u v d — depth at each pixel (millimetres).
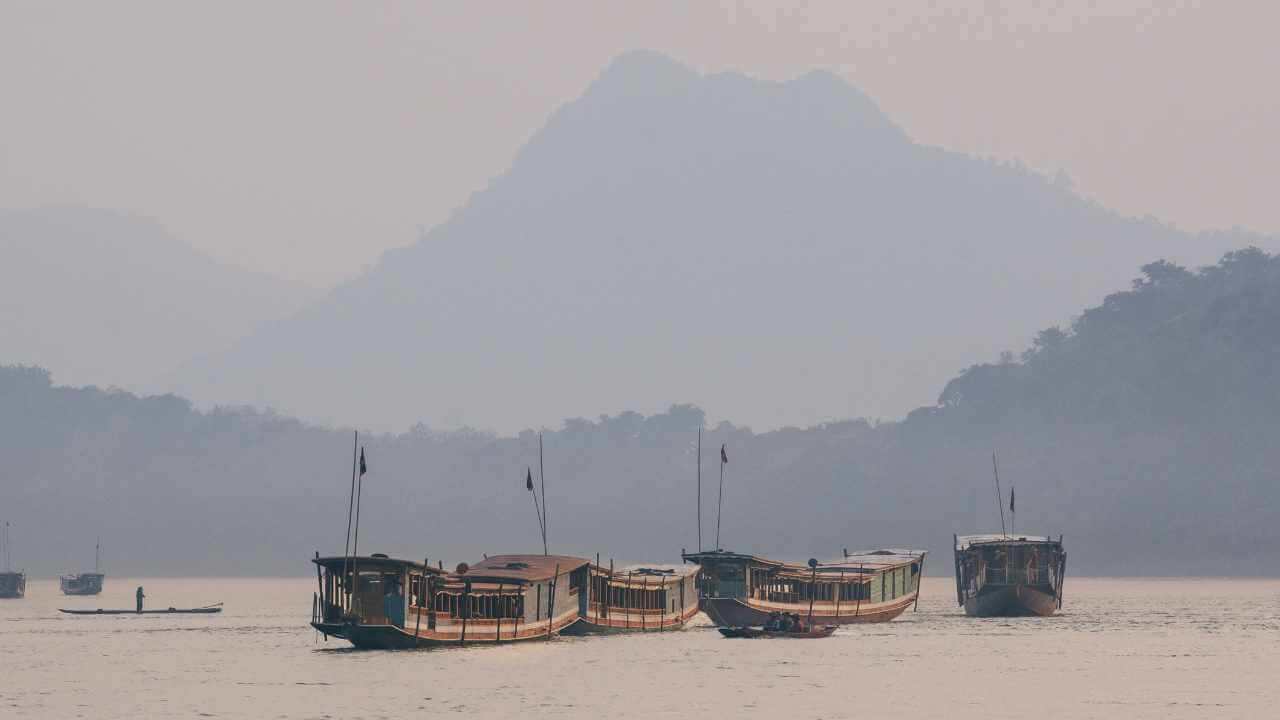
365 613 163750
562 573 181875
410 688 147125
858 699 142125
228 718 130875
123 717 132375
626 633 199875
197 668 166250
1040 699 143000
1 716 133625
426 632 166250
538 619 178750
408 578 164500
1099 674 162000
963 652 184000
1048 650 188000
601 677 155250
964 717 132375
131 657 181250
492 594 173375
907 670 163750
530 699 140375
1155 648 192375
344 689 146750
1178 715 133750
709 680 153625
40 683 155375
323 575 166000
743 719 130625
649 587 199875
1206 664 173000
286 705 137375
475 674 156375
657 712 133750
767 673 159875
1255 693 147625
